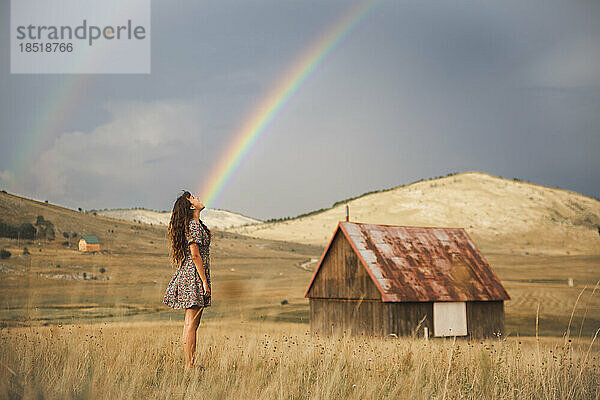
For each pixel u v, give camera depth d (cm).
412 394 540
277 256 18525
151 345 782
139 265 10375
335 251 3422
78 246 11019
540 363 640
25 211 11906
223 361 647
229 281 10675
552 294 9675
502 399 554
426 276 3294
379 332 3067
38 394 474
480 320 3309
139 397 497
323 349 746
